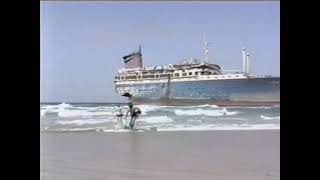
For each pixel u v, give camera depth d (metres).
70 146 13.01
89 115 23.03
